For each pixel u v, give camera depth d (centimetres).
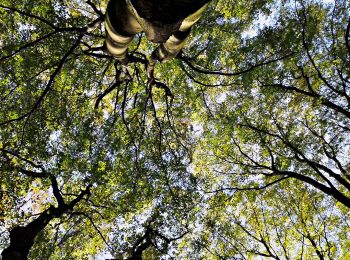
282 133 1903
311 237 2083
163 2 256
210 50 1573
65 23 1205
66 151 1382
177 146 1800
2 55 1167
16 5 1154
